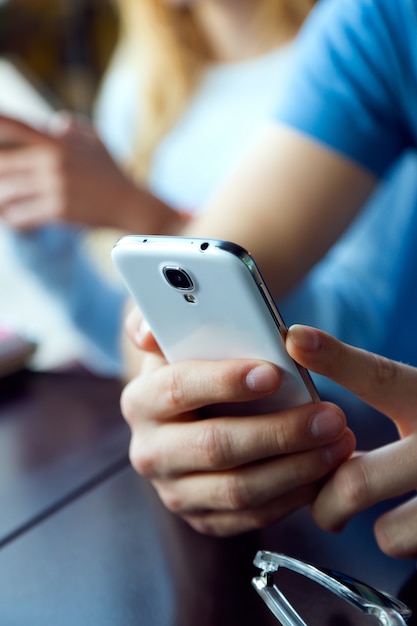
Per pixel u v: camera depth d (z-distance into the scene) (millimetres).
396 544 580
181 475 637
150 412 635
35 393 1012
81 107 2254
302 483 599
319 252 889
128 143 1973
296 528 657
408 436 592
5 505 743
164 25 1779
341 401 897
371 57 887
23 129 1349
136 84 1936
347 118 890
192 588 586
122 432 873
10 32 2145
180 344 612
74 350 1990
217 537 655
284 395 593
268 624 533
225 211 861
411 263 1451
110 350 1871
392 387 569
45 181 1363
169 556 633
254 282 513
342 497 590
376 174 933
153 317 599
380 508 676
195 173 1837
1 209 1383
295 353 542
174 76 1828
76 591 599
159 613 560
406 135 956
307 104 892
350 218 918
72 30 2189
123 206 1400
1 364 1037
